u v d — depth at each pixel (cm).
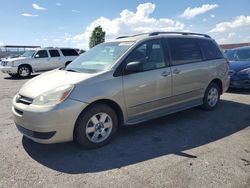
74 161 357
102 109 396
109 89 396
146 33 504
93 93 378
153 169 330
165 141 425
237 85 819
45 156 373
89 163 351
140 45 453
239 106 649
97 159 362
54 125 352
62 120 355
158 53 478
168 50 495
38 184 298
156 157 366
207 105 593
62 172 326
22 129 381
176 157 364
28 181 305
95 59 463
